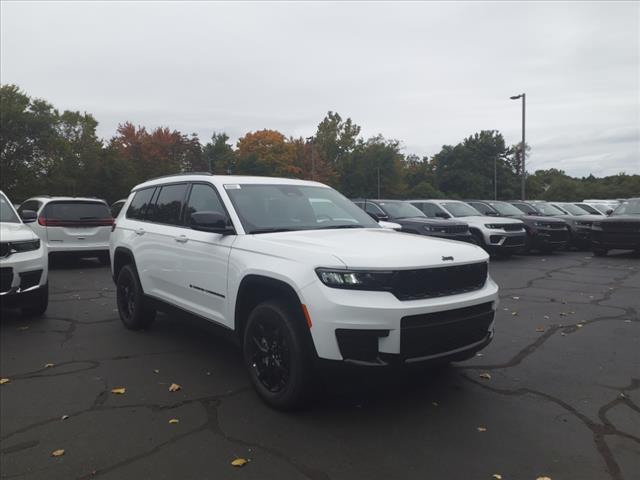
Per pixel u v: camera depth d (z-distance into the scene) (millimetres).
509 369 4668
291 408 3713
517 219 14531
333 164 75312
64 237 11273
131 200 6508
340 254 3473
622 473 2910
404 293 3441
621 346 5391
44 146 38312
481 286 3965
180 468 3014
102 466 3043
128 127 52031
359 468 2994
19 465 3057
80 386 4316
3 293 6012
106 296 8359
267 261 3824
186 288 4898
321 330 3338
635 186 68750
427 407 3842
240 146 66625
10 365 4852
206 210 4852
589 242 15203
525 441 3303
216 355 5176
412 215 13438
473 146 88000
